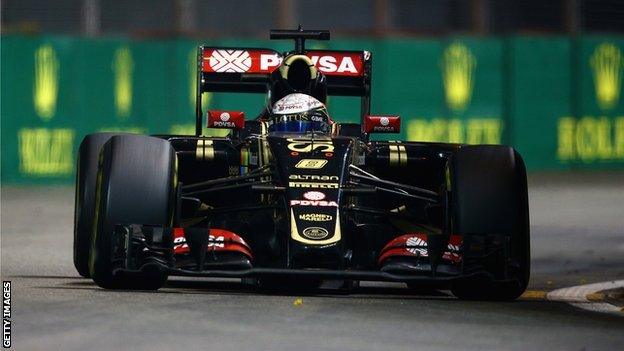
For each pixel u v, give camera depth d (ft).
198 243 82.94
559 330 74.33
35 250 133.59
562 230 167.32
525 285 87.51
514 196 87.61
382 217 103.50
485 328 73.92
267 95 106.01
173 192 87.61
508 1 280.92
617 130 285.64
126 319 73.36
